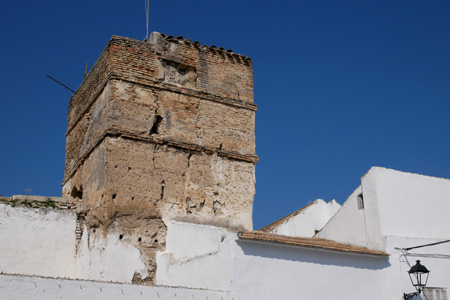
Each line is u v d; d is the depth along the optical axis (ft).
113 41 59.77
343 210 64.39
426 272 55.57
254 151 64.44
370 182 61.31
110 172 55.83
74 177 65.16
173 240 56.49
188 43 63.82
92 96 63.05
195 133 61.31
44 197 61.36
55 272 58.70
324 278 54.75
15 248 57.88
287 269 53.11
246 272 51.06
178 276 55.21
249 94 66.03
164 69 61.72
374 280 57.11
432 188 63.31
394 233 59.72
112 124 57.16
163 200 57.62
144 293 45.78
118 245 54.39
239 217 61.26
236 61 66.54
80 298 43.01
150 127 59.00
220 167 61.82
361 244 61.31
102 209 55.36
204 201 59.72
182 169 59.52
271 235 57.06
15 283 40.86
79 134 66.23
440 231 62.08
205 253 56.85
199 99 62.75
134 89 59.36
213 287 55.98
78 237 60.75
